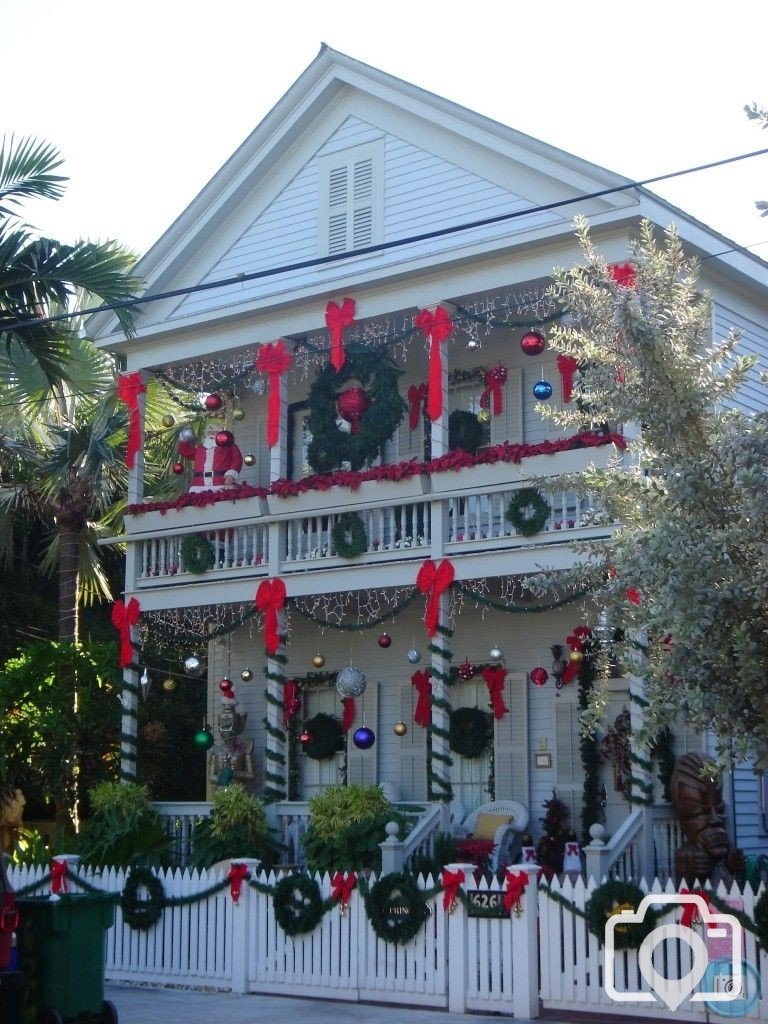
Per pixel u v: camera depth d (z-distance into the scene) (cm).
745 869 1535
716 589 929
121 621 1941
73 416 2467
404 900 1288
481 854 1606
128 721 1905
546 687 1808
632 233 1584
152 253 2030
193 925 1454
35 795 2348
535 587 1117
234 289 2008
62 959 1118
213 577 1873
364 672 1986
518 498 1598
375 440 1842
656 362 1012
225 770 2009
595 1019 1173
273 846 1723
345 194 1930
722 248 1714
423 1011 1259
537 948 1222
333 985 1334
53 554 2517
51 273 1712
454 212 1817
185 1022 1215
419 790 1900
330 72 1938
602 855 1409
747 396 1797
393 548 1711
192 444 2027
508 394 1878
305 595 1789
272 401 1858
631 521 1056
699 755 1497
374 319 1791
